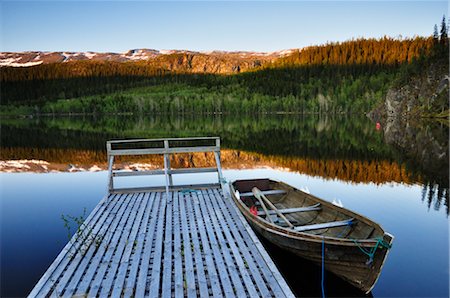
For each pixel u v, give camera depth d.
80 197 9.45
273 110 84.19
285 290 3.71
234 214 6.29
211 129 36.97
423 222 7.40
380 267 4.19
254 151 18.86
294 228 5.30
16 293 4.59
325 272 4.99
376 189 10.45
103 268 4.26
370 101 71.00
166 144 8.29
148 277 4.05
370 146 20.97
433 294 4.65
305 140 24.77
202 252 4.69
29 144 22.72
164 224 5.84
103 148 20.61
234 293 3.71
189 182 11.45
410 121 46.19
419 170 13.59
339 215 5.78
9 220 7.57
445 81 50.62
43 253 5.87
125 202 7.22
